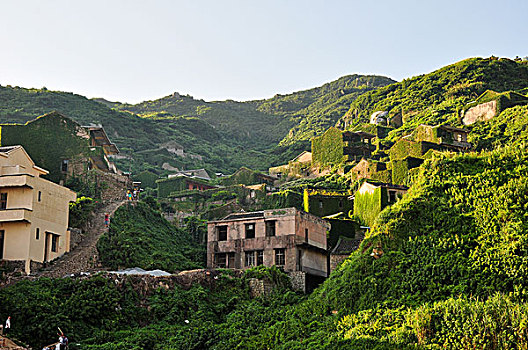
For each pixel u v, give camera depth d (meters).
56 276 63.03
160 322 59.47
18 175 64.50
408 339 48.44
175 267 72.38
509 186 62.50
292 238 74.31
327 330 54.62
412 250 59.72
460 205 62.62
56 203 68.75
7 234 63.44
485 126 144.00
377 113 195.12
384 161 138.00
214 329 58.06
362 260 61.03
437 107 182.00
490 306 47.81
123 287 60.62
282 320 59.56
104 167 97.88
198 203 120.88
